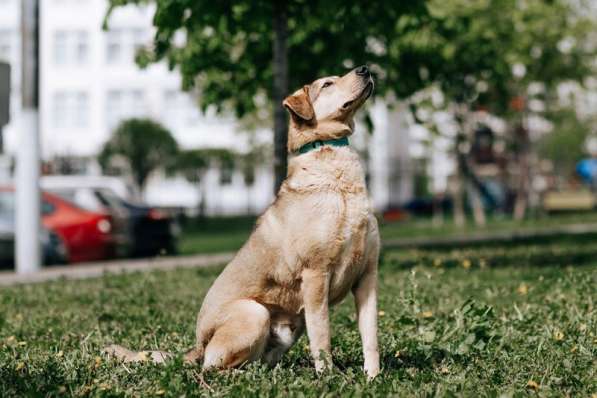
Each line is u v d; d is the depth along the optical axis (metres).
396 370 5.29
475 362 5.59
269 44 12.53
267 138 37.19
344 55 12.16
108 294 10.23
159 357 5.59
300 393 4.62
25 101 14.81
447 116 30.39
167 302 9.37
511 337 6.34
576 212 36.56
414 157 44.44
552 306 7.58
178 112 46.12
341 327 7.19
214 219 38.81
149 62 12.57
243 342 5.12
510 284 9.66
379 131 43.59
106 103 46.62
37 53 14.76
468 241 19.41
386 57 12.80
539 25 26.61
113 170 36.62
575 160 56.09
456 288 9.57
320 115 5.32
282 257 5.19
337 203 5.06
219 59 12.52
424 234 24.52
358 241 5.11
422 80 14.54
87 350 6.20
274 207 5.31
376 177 43.06
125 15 46.19
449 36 13.67
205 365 5.14
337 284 5.17
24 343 6.64
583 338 6.15
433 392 4.64
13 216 17.39
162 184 45.91
